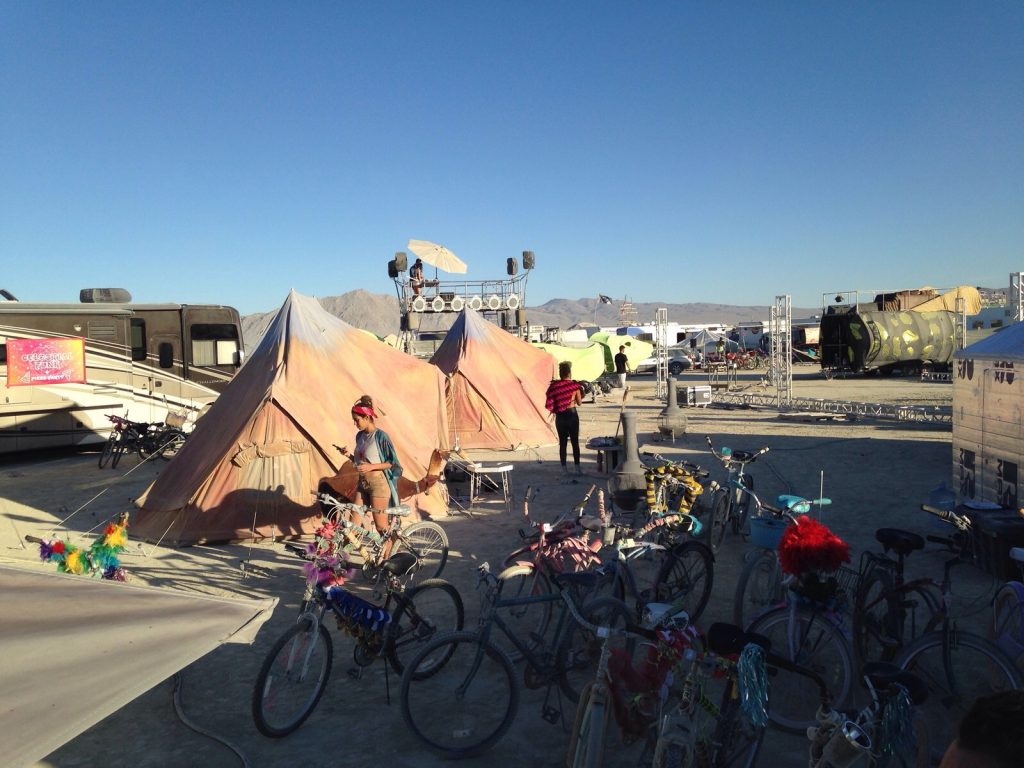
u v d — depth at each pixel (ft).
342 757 13.71
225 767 13.35
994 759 5.06
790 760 13.17
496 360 53.42
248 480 28.09
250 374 30.76
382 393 32.35
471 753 13.70
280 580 23.70
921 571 23.25
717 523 25.45
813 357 149.18
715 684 13.34
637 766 12.42
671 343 158.61
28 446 47.26
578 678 15.61
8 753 7.35
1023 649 13.92
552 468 43.29
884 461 42.60
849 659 13.66
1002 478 25.64
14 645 9.52
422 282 85.92
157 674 8.97
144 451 47.50
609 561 16.83
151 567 25.00
